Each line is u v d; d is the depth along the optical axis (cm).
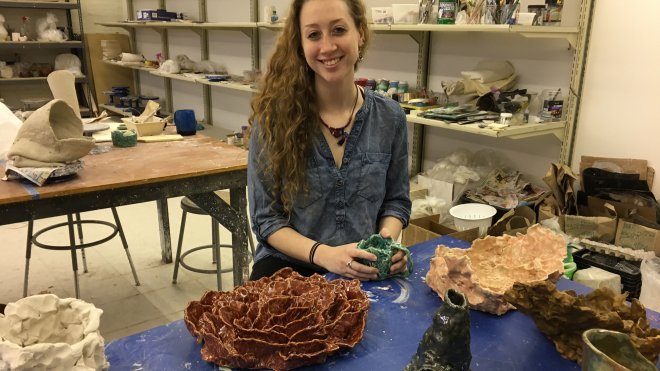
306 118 147
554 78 257
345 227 154
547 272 117
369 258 126
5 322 93
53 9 609
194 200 213
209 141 261
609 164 240
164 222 301
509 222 219
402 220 165
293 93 146
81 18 591
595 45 240
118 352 98
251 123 156
